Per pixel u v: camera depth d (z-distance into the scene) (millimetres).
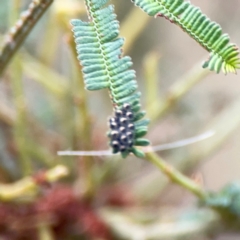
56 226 345
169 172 275
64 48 471
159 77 508
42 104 425
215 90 472
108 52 198
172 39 525
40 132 397
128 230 332
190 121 430
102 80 198
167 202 415
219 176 513
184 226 324
